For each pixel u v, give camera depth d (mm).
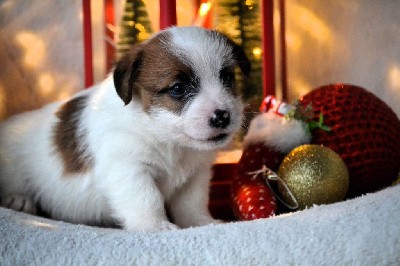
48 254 413
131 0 667
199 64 504
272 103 615
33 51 806
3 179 605
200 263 403
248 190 553
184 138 506
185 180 564
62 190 572
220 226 428
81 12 809
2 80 797
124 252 407
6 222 448
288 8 752
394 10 677
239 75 671
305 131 589
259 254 403
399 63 673
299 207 539
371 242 406
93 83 706
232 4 673
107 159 521
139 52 518
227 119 489
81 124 555
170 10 587
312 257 402
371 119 585
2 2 791
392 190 472
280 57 733
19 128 615
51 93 815
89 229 459
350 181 581
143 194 518
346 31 729
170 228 505
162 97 505
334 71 743
